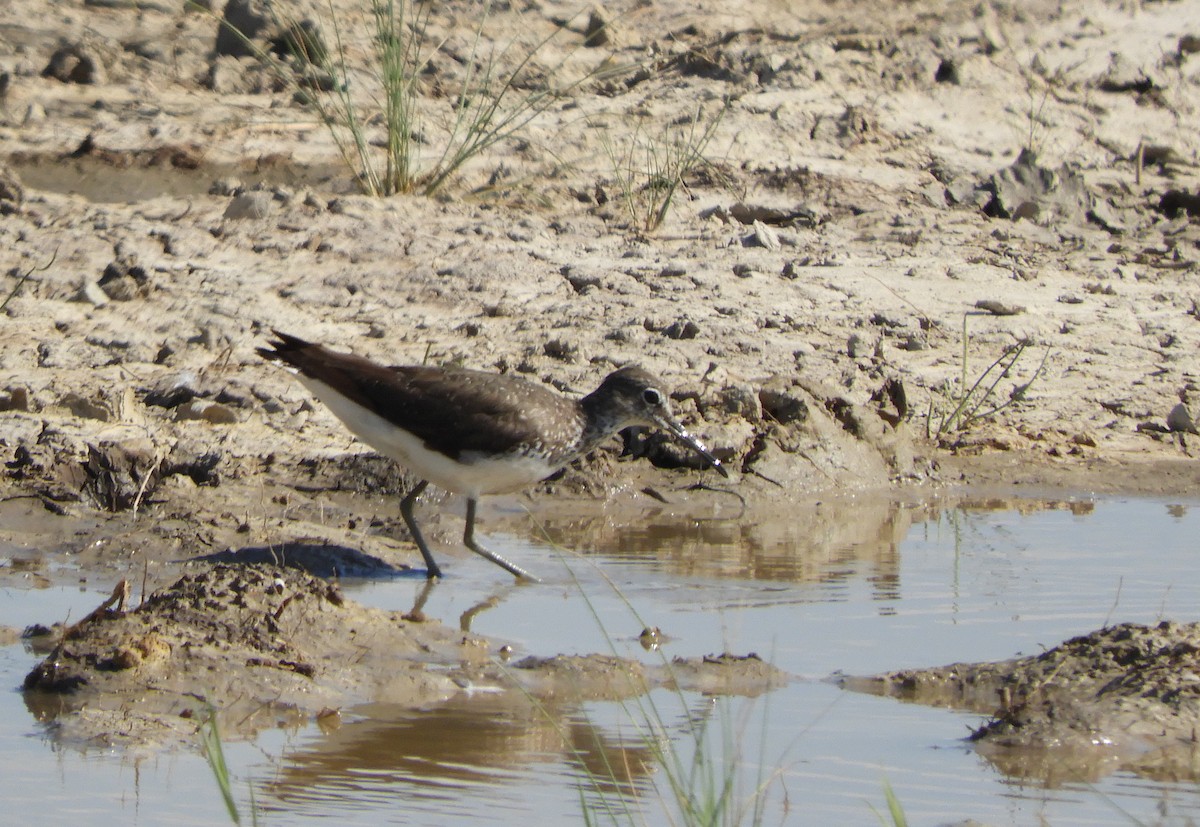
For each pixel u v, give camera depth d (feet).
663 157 67.67
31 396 44.45
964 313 56.29
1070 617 32.27
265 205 58.90
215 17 73.41
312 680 28.48
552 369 48.57
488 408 35.19
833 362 51.16
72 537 37.06
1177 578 35.35
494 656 30.25
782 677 29.09
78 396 44.19
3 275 52.47
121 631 29.01
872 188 67.56
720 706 27.76
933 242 63.16
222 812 23.36
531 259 57.62
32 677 28.17
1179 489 44.88
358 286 54.34
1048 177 68.54
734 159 68.33
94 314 50.70
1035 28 82.79
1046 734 26.08
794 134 71.10
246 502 40.04
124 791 24.00
